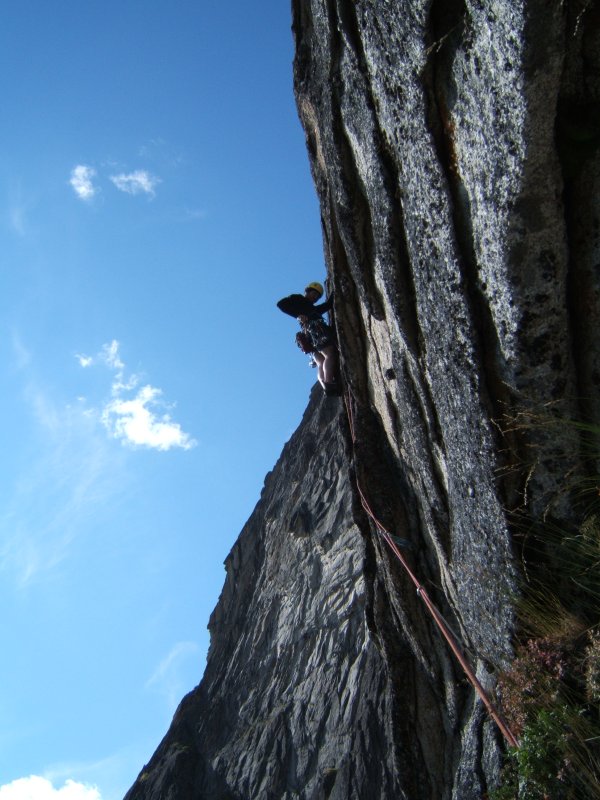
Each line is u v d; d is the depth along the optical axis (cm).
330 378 950
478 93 452
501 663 557
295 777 2573
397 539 751
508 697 505
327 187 803
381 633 788
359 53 585
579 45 412
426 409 609
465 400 528
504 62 421
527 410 489
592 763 423
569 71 420
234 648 3566
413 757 732
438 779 712
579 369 469
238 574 3906
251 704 3114
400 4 499
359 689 2611
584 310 454
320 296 1012
